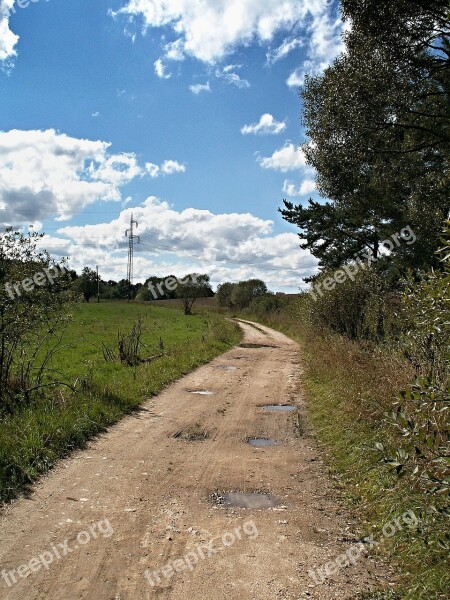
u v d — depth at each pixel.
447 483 3.35
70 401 8.91
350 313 16.55
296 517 5.20
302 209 23.42
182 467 6.78
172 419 9.55
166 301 69.62
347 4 11.04
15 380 9.18
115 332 28.36
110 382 11.81
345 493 5.83
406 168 12.57
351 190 14.60
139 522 5.01
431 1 10.27
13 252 9.10
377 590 3.81
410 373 7.02
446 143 11.93
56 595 3.72
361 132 11.73
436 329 3.91
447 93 11.15
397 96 11.11
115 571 4.06
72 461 6.81
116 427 8.72
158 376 13.64
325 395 10.83
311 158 14.90
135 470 6.58
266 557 4.34
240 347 25.39
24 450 6.48
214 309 74.56
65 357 17.50
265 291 71.56
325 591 3.81
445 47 11.04
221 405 11.01
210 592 3.78
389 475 5.50
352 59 11.55
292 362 19.11
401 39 10.99
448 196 12.22
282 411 10.52
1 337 8.80
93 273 77.56
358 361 11.20
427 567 3.92
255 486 6.11
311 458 7.25
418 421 4.41
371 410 7.72
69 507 5.32
